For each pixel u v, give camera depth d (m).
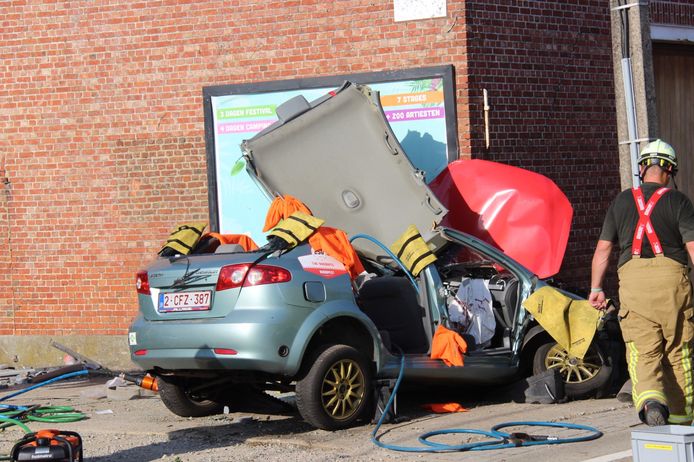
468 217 12.66
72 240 15.68
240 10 14.88
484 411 10.36
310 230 9.58
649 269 8.15
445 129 14.03
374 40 14.32
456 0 13.95
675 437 6.43
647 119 10.67
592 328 10.31
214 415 10.71
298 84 14.60
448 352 9.95
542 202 12.45
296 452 8.80
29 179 15.84
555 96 14.84
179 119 15.19
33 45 15.73
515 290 11.07
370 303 10.48
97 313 15.60
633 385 8.20
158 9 15.20
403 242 10.34
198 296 9.37
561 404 10.59
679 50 17.17
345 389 9.57
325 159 11.56
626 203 8.36
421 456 8.38
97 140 15.52
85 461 8.73
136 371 15.09
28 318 15.91
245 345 9.06
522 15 14.52
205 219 15.16
